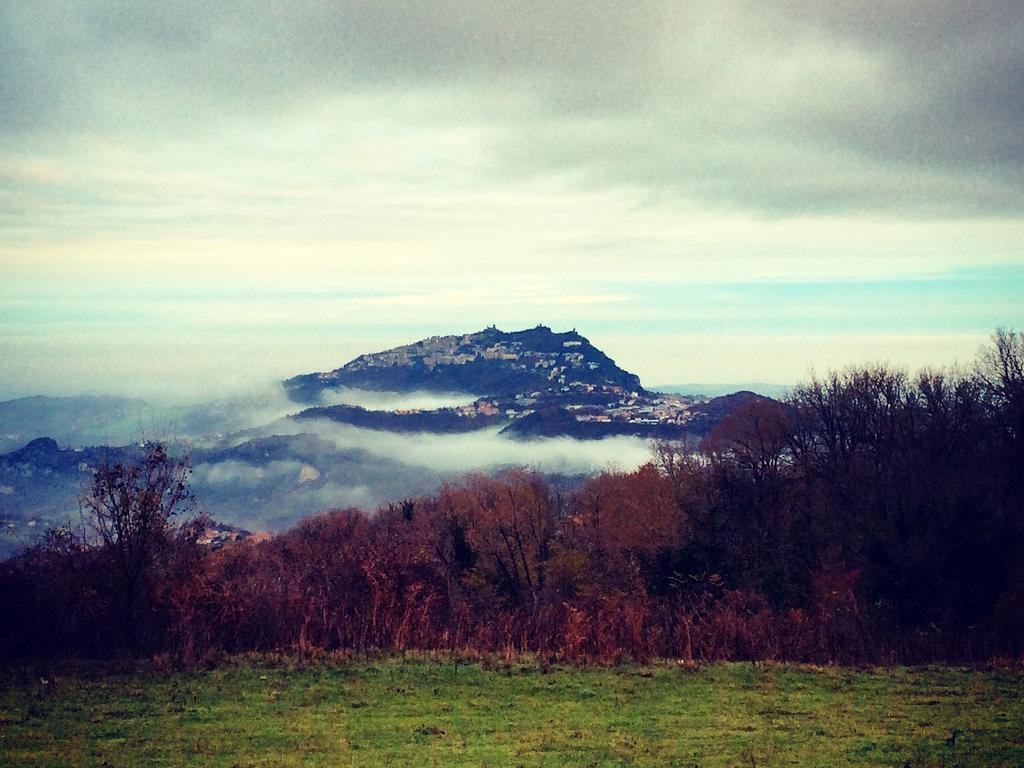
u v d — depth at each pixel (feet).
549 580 195.93
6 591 101.55
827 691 84.89
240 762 63.10
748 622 112.78
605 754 65.00
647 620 119.55
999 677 90.79
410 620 111.55
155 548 108.47
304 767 61.93
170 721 74.08
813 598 145.59
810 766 62.18
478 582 191.52
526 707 79.05
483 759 63.72
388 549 146.72
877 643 109.09
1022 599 129.18
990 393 204.44
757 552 162.20
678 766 62.13
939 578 148.77
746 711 77.56
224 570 126.82
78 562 105.50
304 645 101.71
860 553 160.97
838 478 191.93
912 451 190.39
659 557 170.40
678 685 86.99
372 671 92.12
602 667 95.35
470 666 94.68
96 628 102.47
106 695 82.28
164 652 98.27
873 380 222.07
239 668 93.15
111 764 62.90
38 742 68.18
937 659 104.27
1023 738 68.80
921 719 74.54
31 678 88.63
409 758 64.08
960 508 157.58
